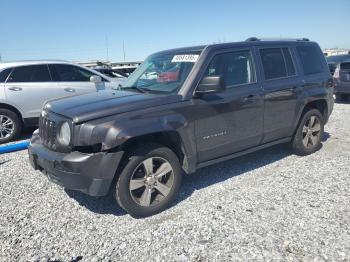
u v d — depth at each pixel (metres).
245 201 4.00
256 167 5.20
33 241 3.29
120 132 3.39
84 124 3.40
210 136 4.18
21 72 7.41
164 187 3.84
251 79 4.68
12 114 7.30
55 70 7.79
